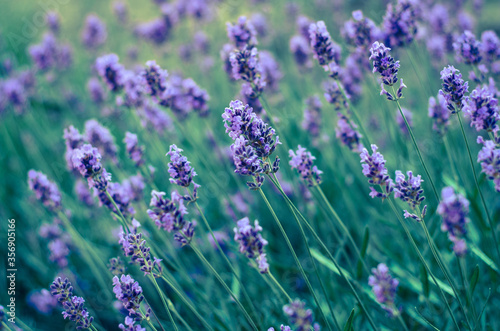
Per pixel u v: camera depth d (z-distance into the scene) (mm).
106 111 956
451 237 586
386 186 609
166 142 865
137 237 610
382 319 701
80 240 738
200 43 1100
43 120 1097
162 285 764
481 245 711
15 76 1099
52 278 821
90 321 630
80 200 808
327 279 720
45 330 790
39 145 1059
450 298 701
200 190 887
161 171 885
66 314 625
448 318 672
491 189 757
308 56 840
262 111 716
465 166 783
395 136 769
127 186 726
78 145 726
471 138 842
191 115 948
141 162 725
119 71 748
